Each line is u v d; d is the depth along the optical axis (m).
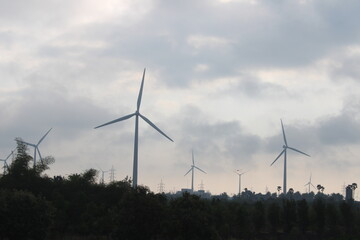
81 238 111.81
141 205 100.81
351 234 147.00
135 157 136.62
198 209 102.69
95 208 119.44
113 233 100.88
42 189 125.06
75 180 132.00
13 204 96.75
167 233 99.62
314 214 145.12
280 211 146.62
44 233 98.56
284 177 185.62
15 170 127.62
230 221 134.25
